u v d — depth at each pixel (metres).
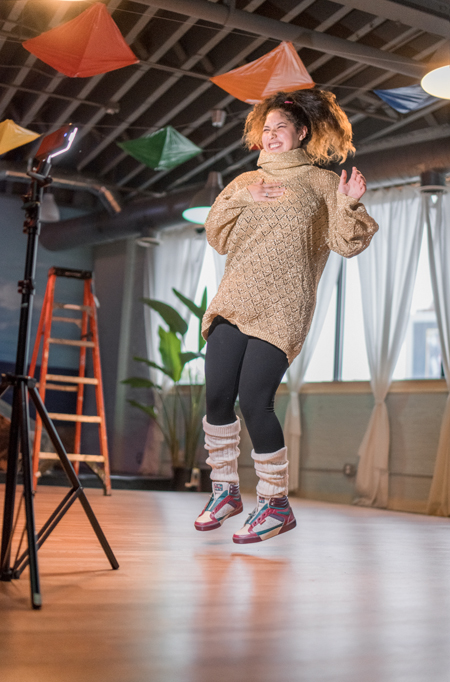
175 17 4.38
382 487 5.55
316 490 6.19
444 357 5.36
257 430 2.06
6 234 8.42
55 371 8.65
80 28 3.11
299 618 1.19
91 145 6.54
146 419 8.16
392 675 0.89
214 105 5.49
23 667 0.84
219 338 2.11
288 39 4.02
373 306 5.94
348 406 6.08
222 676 0.85
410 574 1.78
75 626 1.06
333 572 1.74
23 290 1.54
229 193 2.13
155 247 8.41
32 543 1.25
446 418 5.20
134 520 2.90
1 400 6.84
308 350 6.36
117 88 5.23
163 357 6.91
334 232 2.03
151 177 7.11
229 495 2.21
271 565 1.79
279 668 0.89
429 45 4.33
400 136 5.49
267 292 2.02
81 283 8.94
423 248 5.78
